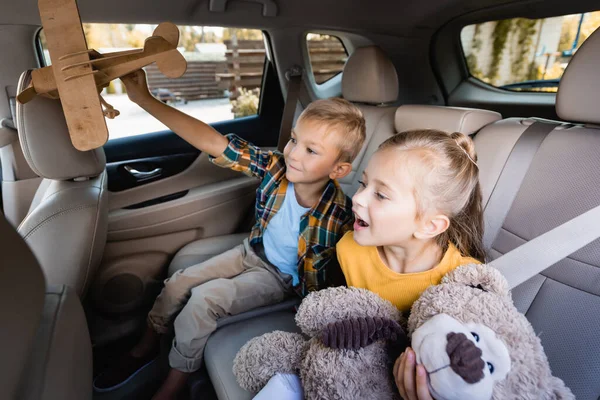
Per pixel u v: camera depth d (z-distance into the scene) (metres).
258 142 2.05
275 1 1.63
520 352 0.50
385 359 0.59
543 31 2.12
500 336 0.52
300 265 1.08
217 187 1.57
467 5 1.95
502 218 0.96
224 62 1.99
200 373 1.01
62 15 0.61
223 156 1.12
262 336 0.77
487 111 1.17
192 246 1.40
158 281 1.47
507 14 2.01
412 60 2.25
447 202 0.68
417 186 0.66
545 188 0.90
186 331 0.97
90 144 0.65
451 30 2.23
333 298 0.65
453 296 0.58
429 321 0.54
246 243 1.24
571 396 0.52
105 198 1.09
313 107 0.99
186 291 1.12
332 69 2.18
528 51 2.20
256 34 1.90
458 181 0.68
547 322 0.81
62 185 1.07
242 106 2.05
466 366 0.47
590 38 0.89
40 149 0.99
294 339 0.75
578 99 0.90
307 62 1.99
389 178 0.67
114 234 1.35
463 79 2.49
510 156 0.97
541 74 2.19
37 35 1.34
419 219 0.68
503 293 0.61
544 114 2.06
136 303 1.43
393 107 1.56
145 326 1.40
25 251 0.35
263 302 1.11
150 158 1.51
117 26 1.52
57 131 0.99
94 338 1.33
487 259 0.93
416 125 1.28
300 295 1.11
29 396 0.39
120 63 0.68
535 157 0.94
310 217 1.06
